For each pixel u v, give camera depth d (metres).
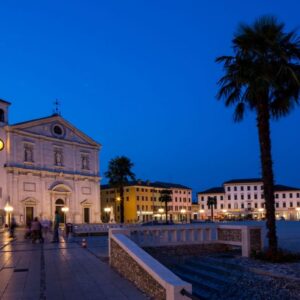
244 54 18.58
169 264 18.95
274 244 17.83
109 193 123.38
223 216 139.12
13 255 20.34
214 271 16.92
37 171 68.62
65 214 73.44
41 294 10.91
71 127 77.00
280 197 144.25
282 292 12.86
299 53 18.48
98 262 17.09
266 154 18.36
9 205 59.25
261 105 18.56
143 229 18.84
